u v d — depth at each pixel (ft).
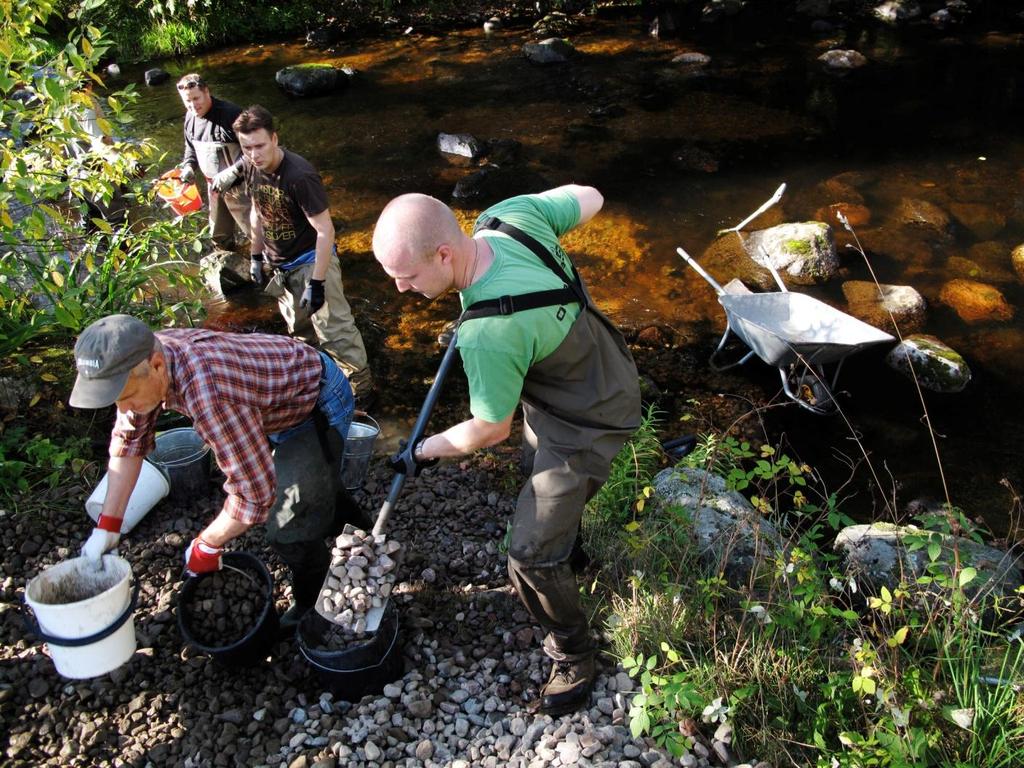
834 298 19.81
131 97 14.85
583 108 29.91
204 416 7.95
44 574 8.68
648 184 24.67
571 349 8.24
